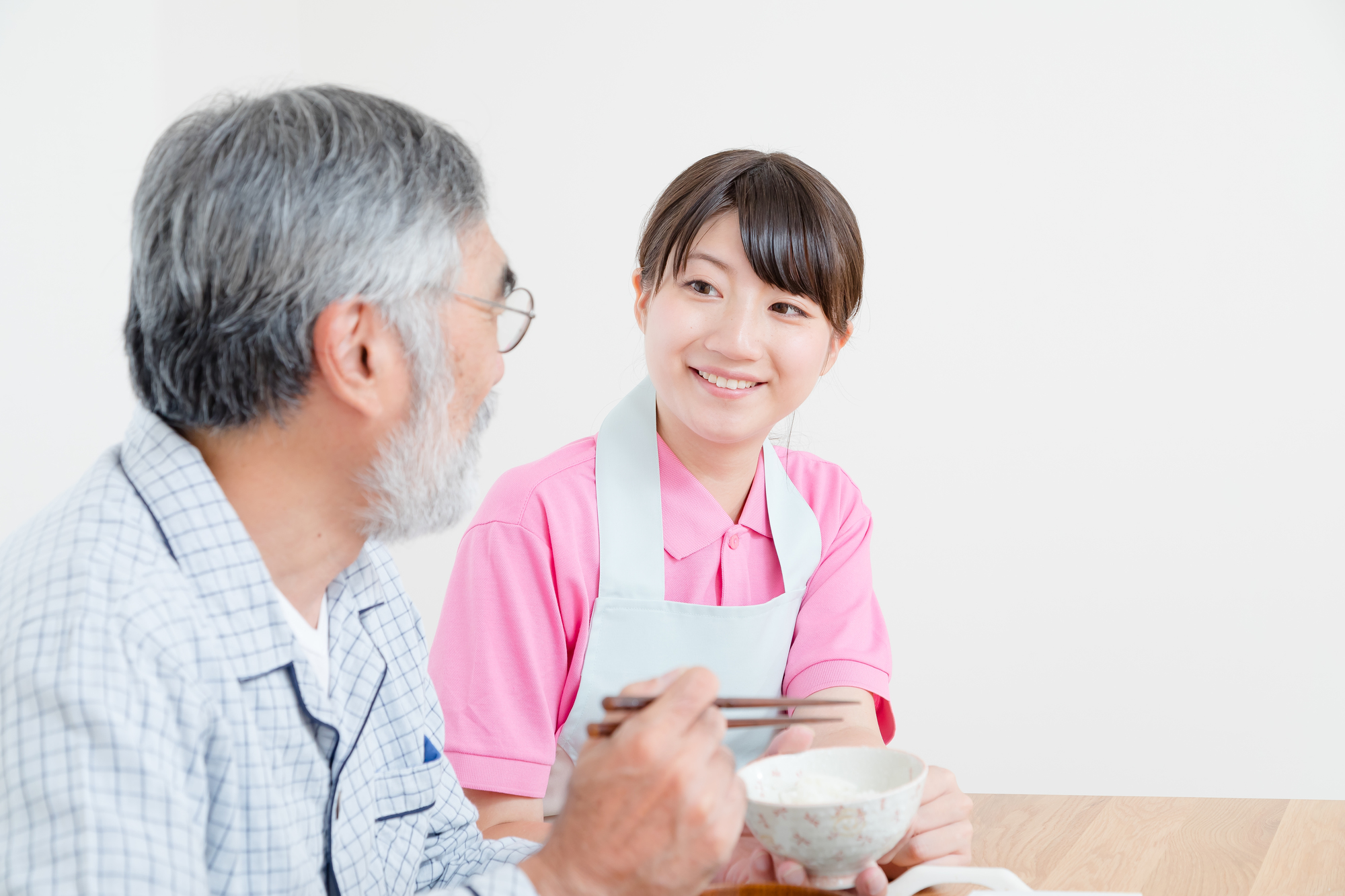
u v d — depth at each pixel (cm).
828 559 142
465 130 314
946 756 284
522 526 125
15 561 70
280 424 76
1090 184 270
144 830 62
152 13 281
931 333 282
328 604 91
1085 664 275
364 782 88
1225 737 267
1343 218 253
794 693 134
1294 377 259
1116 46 267
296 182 72
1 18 245
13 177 246
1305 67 254
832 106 288
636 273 136
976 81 277
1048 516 277
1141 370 269
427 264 76
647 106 303
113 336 269
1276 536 262
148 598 69
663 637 129
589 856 69
